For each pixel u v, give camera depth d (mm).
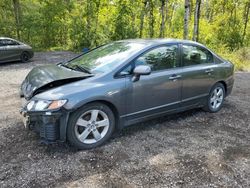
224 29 23688
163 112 4977
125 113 4441
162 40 5055
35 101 3867
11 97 6859
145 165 3807
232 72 6258
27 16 23062
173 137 4688
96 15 21750
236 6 24594
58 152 4070
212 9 29266
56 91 3895
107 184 3383
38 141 4379
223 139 4695
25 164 3750
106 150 4172
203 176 3604
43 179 3445
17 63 13312
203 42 22438
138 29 23312
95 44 21406
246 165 3902
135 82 4430
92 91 4004
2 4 23281
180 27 29969
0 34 22438
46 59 15156
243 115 5910
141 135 4715
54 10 23031
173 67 5008
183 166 3812
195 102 5488
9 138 4473
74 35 21828
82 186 3334
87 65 4684
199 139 4652
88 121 4125
